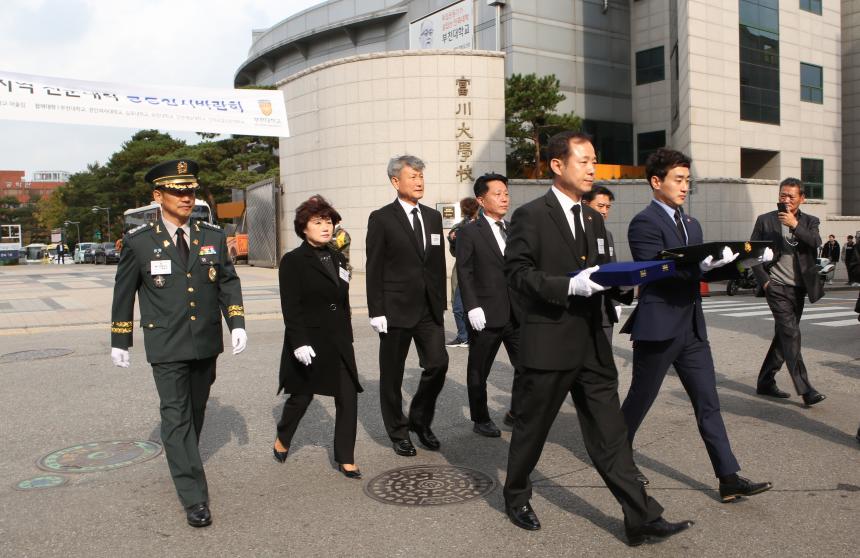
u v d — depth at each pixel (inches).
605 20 1486.2
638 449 198.5
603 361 137.7
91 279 1027.3
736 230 1015.6
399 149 933.8
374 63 936.3
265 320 516.7
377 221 197.8
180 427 155.9
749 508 154.4
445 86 924.6
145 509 161.2
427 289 198.4
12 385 295.1
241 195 1535.4
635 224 164.2
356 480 178.5
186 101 813.2
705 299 697.6
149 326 156.6
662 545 136.6
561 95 1115.3
